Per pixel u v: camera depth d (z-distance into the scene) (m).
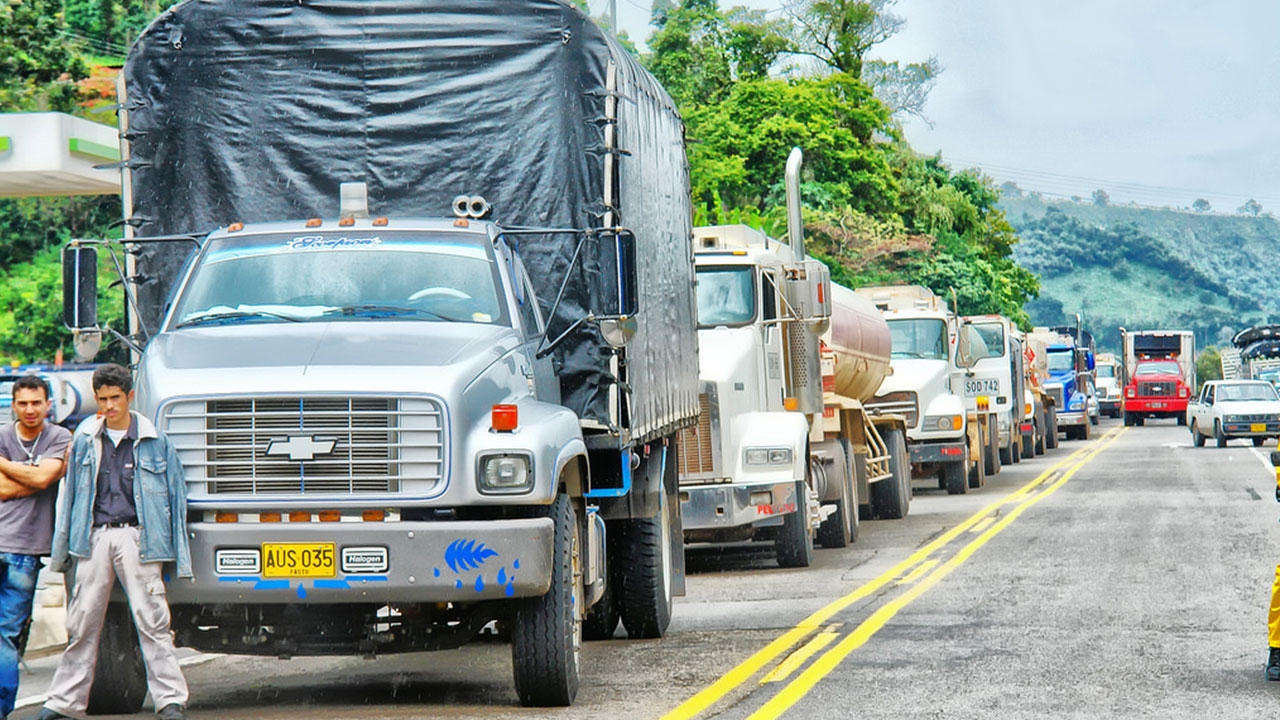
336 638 23.70
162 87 27.98
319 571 21.89
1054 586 37.97
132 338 26.66
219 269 25.81
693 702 23.95
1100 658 27.48
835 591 38.56
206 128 27.89
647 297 29.84
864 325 60.47
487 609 23.91
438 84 27.77
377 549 21.89
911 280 175.12
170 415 22.50
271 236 26.23
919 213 187.75
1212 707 23.00
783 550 44.59
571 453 23.67
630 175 28.73
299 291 25.36
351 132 27.77
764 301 45.59
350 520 22.19
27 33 89.44
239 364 22.91
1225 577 39.16
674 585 33.66
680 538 33.94
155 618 22.11
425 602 23.39
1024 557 44.88
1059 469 95.25
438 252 25.83
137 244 27.70
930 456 74.56
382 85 27.81
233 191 27.77
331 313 25.02
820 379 49.50
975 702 23.53
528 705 23.97
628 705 23.89
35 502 22.80
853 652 28.59
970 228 198.25
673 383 32.50
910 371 75.56
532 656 23.39
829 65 191.62
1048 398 126.19
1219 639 29.50
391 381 22.31
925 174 195.12
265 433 22.33
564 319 27.34
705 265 45.16
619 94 27.69
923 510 66.88
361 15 27.89
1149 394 182.75
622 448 27.14
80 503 22.16
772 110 158.75
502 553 22.03
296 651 23.81
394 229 26.20
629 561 31.27
